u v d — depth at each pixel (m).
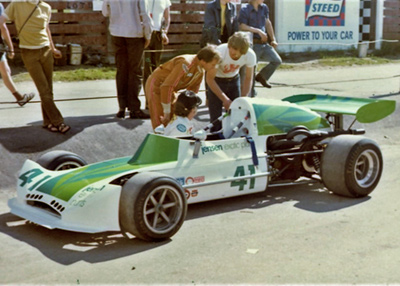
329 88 11.47
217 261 4.34
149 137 5.49
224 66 6.70
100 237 4.93
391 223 5.12
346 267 4.18
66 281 4.04
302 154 6.15
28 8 6.75
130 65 7.79
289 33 17.17
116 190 4.64
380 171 5.96
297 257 4.38
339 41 18.36
